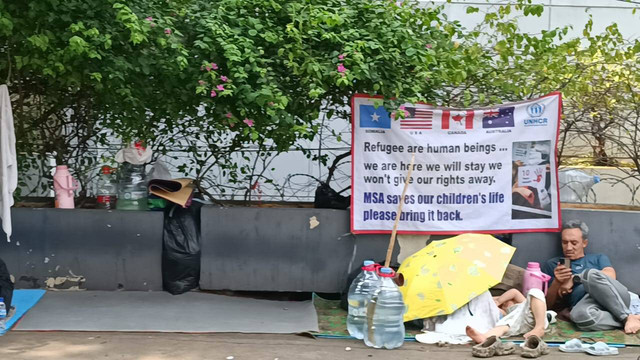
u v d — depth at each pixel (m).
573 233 6.17
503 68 6.70
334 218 6.43
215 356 4.97
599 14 9.24
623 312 5.64
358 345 5.33
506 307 5.82
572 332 5.65
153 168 6.90
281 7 5.98
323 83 6.08
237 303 6.28
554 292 6.00
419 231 6.41
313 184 7.48
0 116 5.79
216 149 6.98
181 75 5.89
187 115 6.42
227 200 7.16
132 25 5.29
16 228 6.31
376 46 5.84
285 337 5.47
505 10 6.85
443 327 5.50
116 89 5.95
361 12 6.18
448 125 6.40
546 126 6.46
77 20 5.67
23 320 5.58
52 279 6.35
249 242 6.42
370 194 6.40
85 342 5.17
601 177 7.53
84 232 6.35
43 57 5.78
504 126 6.43
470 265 5.60
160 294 6.36
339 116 6.68
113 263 6.38
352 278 6.20
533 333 5.34
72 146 7.10
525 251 6.48
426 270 5.63
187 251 6.35
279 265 6.43
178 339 5.32
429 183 6.42
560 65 6.67
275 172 7.57
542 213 6.46
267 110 5.66
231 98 6.09
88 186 7.09
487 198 6.45
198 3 6.10
